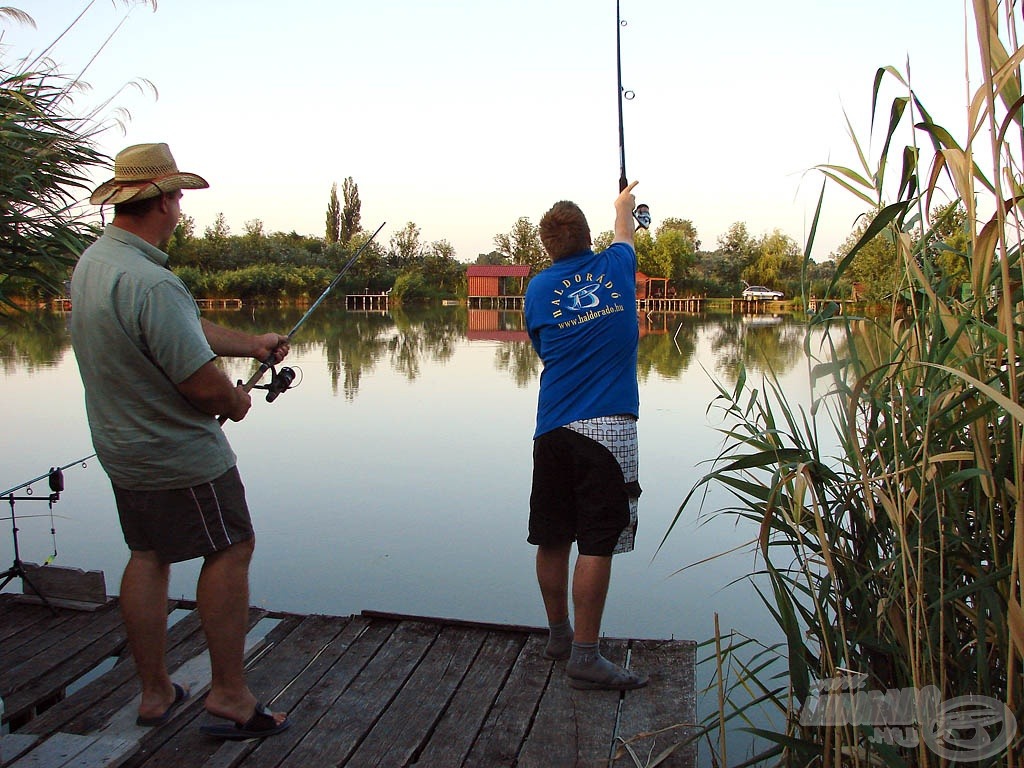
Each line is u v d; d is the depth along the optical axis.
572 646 2.42
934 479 1.62
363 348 16.58
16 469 6.23
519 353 15.65
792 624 1.75
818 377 1.75
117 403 1.96
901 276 1.83
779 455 1.82
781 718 2.80
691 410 8.56
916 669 1.59
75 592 3.06
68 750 2.03
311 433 7.70
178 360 1.91
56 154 2.62
